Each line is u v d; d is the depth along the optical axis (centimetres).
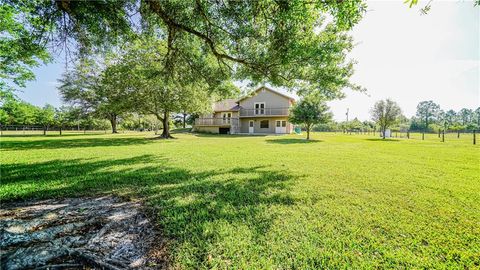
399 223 275
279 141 1677
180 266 187
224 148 1142
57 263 185
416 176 525
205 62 718
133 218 283
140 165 651
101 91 1897
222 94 901
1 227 246
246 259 199
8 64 1041
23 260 186
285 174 539
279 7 429
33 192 384
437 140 2050
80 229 249
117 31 525
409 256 207
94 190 405
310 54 521
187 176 515
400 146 1326
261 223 270
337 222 276
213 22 535
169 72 755
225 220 278
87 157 806
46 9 452
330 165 664
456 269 190
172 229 253
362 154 925
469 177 514
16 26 692
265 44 560
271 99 3102
